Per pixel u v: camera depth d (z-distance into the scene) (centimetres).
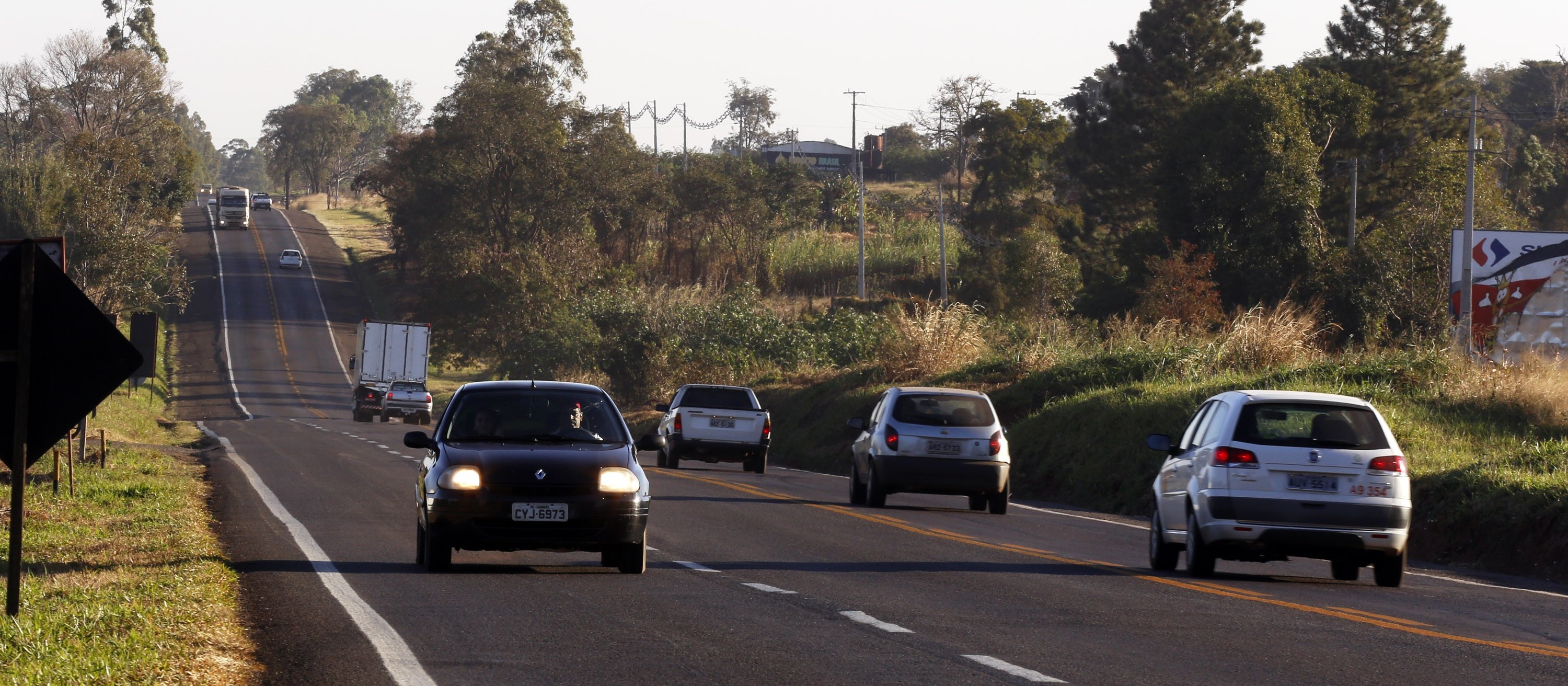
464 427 4728
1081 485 9312
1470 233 14475
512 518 4338
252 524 6069
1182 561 5738
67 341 3259
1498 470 6656
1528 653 3350
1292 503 4641
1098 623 3681
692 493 8381
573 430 4747
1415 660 3192
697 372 19875
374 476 9231
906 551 5544
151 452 10919
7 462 3241
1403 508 4666
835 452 13362
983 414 7856
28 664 2767
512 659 3045
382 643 3216
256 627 3431
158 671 2783
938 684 2823
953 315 15275
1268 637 3478
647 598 4034
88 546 5097
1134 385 10538
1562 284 14325
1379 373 9694
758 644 3278
